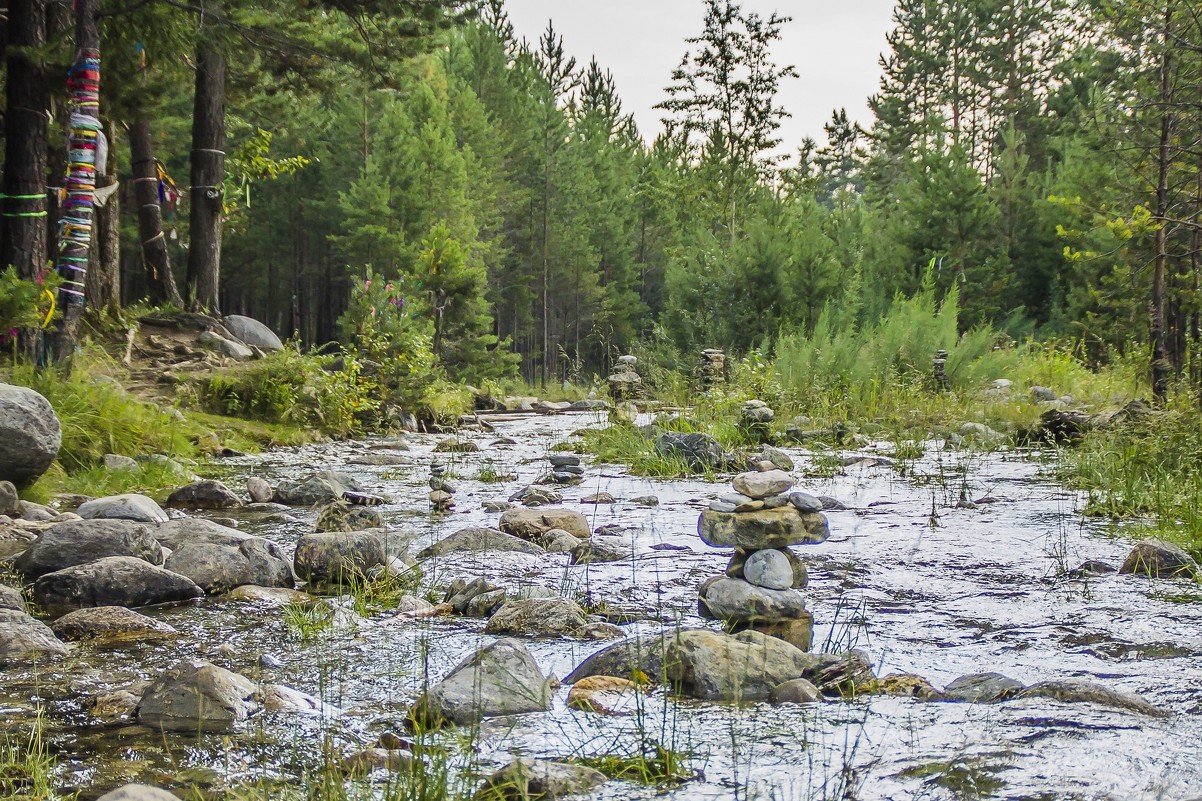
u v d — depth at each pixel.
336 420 17.14
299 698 3.62
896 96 61.75
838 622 4.73
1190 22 13.06
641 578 5.75
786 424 15.67
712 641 3.80
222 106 21.50
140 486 9.94
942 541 6.80
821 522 5.21
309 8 19.80
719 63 35.69
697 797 2.68
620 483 10.58
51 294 11.35
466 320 37.09
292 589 5.65
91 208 12.56
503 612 4.77
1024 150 55.34
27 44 12.65
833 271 26.38
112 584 5.19
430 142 45.62
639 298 62.44
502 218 54.25
